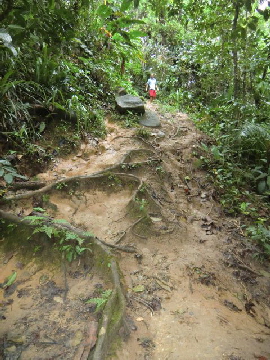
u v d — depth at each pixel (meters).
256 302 3.14
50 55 5.56
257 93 6.98
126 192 4.27
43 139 4.80
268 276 3.61
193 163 5.78
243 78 7.28
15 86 4.69
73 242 2.97
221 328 2.52
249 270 3.57
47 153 4.60
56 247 2.94
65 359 1.98
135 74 12.18
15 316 2.32
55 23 3.62
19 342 2.09
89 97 6.66
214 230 4.19
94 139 5.42
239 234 4.23
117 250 3.14
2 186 3.72
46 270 2.83
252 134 5.85
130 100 7.17
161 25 13.18
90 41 8.10
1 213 3.17
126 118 6.70
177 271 3.18
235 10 5.74
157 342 2.26
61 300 2.50
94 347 2.04
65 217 3.58
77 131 5.27
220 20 6.28
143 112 7.14
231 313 2.81
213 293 3.04
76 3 6.49
